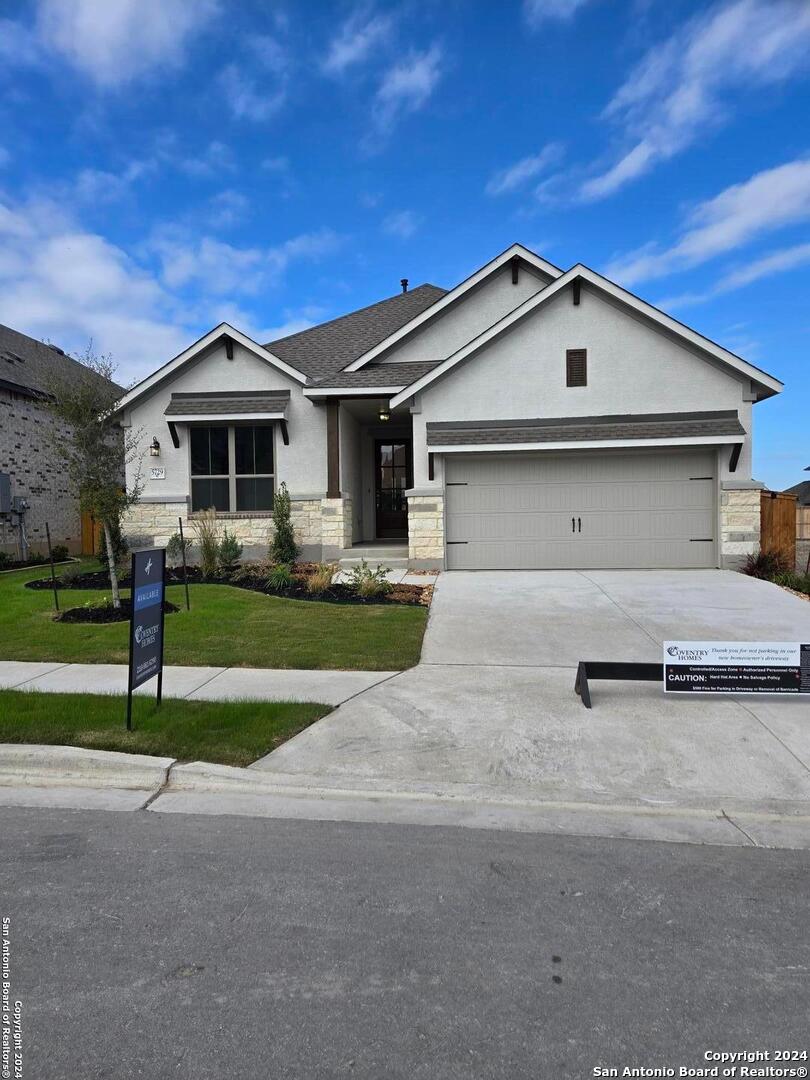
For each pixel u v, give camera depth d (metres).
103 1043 2.36
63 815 4.21
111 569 10.09
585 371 13.15
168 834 3.96
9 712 5.64
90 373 10.46
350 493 15.61
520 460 13.27
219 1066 2.26
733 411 12.87
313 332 17.55
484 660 7.34
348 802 4.39
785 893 3.36
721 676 6.00
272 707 5.75
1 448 17.00
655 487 13.09
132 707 5.65
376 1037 2.39
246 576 12.48
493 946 2.92
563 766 4.81
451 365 13.20
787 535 13.60
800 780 4.60
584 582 11.67
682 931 3.04
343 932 3.01
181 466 15.12
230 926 3.06
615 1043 2.37
